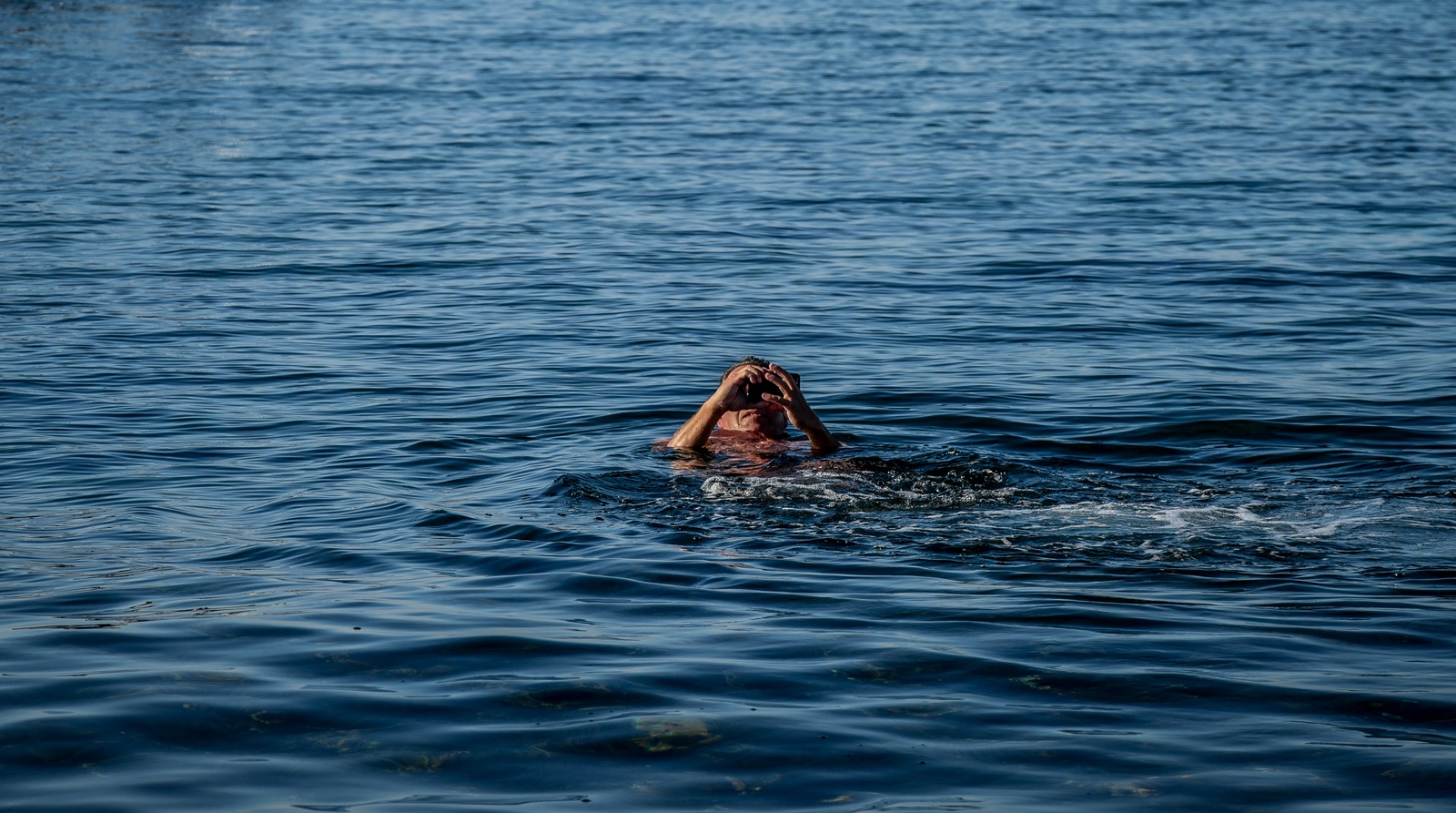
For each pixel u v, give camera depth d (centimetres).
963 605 613
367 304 1459
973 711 497
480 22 5322
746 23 5256
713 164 2427
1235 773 444
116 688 518
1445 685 516
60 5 5725
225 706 502
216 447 953
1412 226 1861
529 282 1563
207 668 540
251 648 563
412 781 443
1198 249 1730
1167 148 2589
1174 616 596
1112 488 814
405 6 5972
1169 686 519
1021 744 469
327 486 852
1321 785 435
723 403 914
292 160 2467
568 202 2083
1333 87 3472
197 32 4894
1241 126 2877
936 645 564
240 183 2242
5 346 1256
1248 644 562
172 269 1622
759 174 2322
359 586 653
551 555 697
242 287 1541
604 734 479
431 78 3684
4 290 1502
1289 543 700
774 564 676
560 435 982
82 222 1908
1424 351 1228
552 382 1141
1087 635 574
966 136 2758
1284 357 1213
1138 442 955
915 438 971
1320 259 1656
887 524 739
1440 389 1088
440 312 1421
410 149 2589
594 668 539
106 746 467
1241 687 516
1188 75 3759
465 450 943
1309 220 1912
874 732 479
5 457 922
